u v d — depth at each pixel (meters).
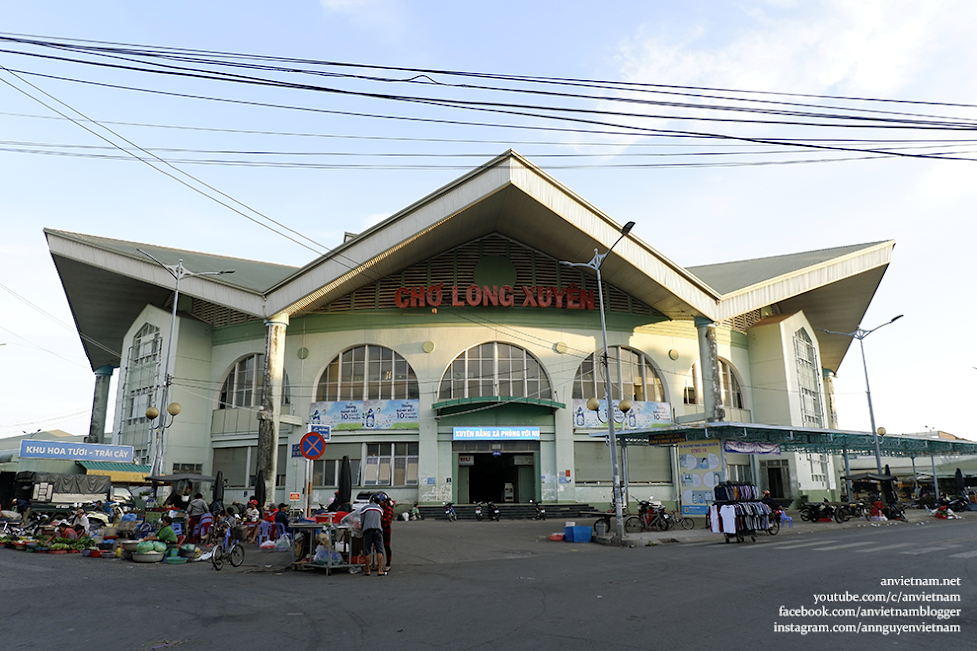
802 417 43.09
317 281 34.09
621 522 21.09
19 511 26.44
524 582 12.48
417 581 12.79
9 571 14.28
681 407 39.50
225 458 38.75
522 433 36.12
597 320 38.94
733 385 43.38
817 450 38.12
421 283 38.03
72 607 9.94
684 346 40.66
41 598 10.77
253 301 35.31
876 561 14.99
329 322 38.03
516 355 37.94
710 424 25.48
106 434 53.97
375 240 33.38
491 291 37.16
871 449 38.62
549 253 38.38
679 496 37.56
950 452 44.09
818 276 40.56
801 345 45.78
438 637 7.75
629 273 36.31
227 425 38.78
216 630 8.29
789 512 37.91
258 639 7.78
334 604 10.12
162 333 40.66
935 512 34.72
